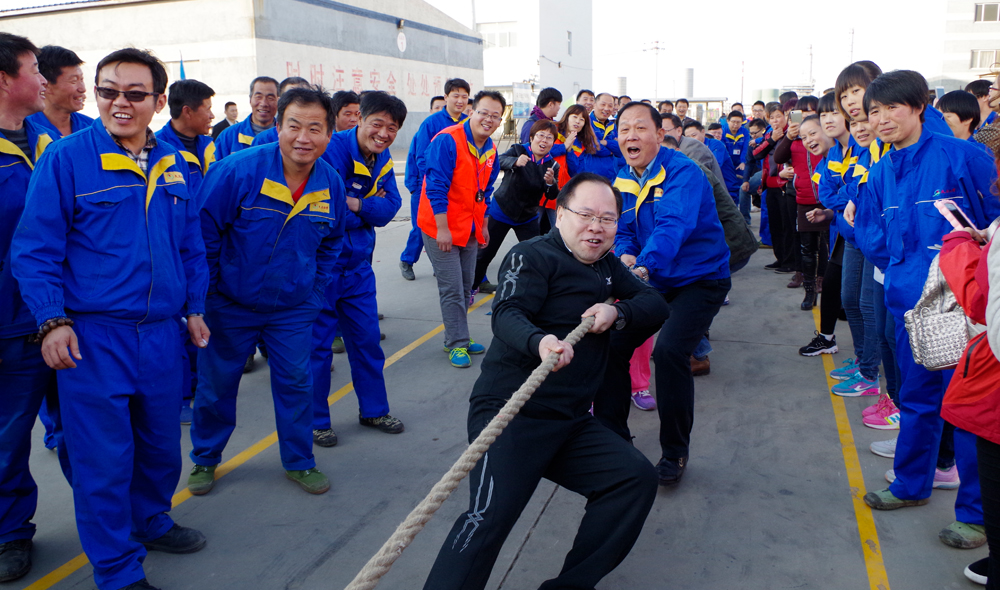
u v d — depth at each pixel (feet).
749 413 14.34
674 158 11.48
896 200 9.95
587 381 7.91
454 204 16.57
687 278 11.26
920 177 9.64
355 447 13.05
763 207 31.14
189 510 10.94
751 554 9.66
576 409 7.86
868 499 10.73
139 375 8.57
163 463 9.29
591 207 7.86
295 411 11.27
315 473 11.60
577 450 7.89
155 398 8.84
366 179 13.12
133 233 8.40
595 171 24.41
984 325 7.29
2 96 8.92
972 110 14.75
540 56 124.88
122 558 8.56
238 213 10.29
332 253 11.66
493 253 22.30
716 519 10.55
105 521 8.39
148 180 8.61
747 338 19.13
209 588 9.05
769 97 96.12
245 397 15.49
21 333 8.70
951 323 7.85
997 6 128.57
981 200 9.52
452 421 14.14
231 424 11.48
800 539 9.98
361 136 12.90
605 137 25.12
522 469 7.41
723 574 9.25
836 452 12.60
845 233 14.57
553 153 23.49
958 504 9.69
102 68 8.14
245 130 17.51
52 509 11.03
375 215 12.92
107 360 8.30
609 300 8.64
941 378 9.96
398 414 14.52
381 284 25.55
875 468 12.00
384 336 19.63
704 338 16.28
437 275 17.06
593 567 7.34
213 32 65.36
